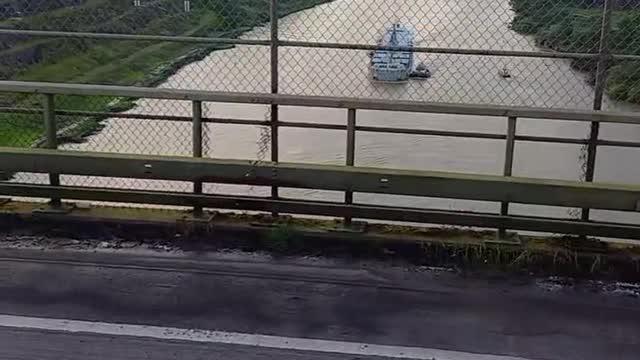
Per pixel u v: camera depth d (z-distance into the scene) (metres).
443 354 3.80
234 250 5.12
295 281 4.66
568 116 4.69
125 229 5.29
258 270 4.81
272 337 3.95
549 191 4.70
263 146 7.31
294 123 5.07
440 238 5.04
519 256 4.86
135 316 4.16
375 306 4.34
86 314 4.18
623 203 4.64
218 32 5.52
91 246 5.14
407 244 5.01
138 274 4.72
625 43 5.19
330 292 4.52
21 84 5.14
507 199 4.75
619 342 3.96
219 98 4.99
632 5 5.12
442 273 4.82
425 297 4.47
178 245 5.18
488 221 4.96
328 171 4.90
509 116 4.75
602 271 4.82
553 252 4.85
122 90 5.07
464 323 4.15
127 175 5.10
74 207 5.46
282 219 5.29
